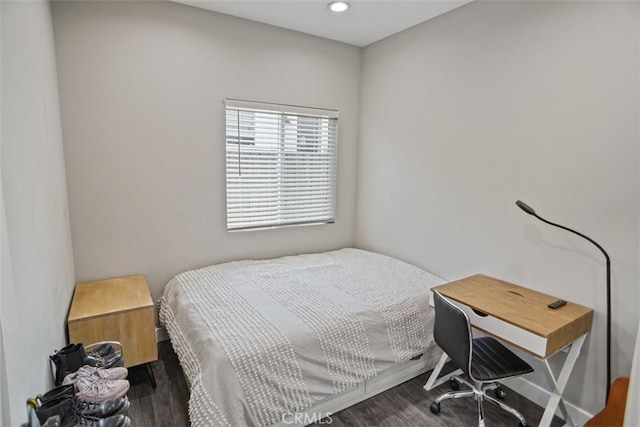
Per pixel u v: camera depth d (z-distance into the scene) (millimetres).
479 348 2059
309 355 1808
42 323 1456
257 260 3119
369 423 1962
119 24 2434
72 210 2422
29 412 1167
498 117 2342
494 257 2434
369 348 2037
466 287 2260
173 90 2668
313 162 3441
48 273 1606
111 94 2461
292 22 2910
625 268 1793
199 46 2721
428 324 2320
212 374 1584
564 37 1963
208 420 1505
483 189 2475
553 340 1663
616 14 1753
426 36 2826
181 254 2865
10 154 1147
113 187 2545
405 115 3084
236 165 3020
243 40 2889
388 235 3373
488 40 2367
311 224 3506
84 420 1323
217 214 2984
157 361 2545
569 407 2033
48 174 1746
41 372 1405
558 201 2049
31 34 1537
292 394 1730
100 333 2039
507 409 1953
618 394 1642
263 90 3033
